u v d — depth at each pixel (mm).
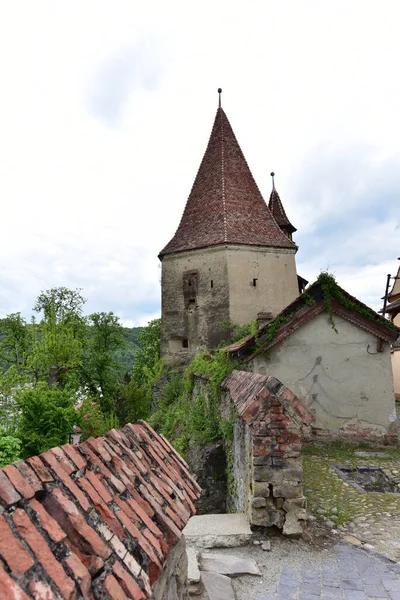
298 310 9438
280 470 4770
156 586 2074
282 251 20766
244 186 22625
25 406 13953
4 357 29703
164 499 2471
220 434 8641
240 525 4875
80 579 1436
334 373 9383
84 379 32719
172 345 20781
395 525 5043
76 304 36188
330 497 5988
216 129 24344
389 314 20469
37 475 1694
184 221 22531
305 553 4367
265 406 4875
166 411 18094
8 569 1280
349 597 3529
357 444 9133
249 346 9492
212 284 19953
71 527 1617
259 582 3818
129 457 2555
